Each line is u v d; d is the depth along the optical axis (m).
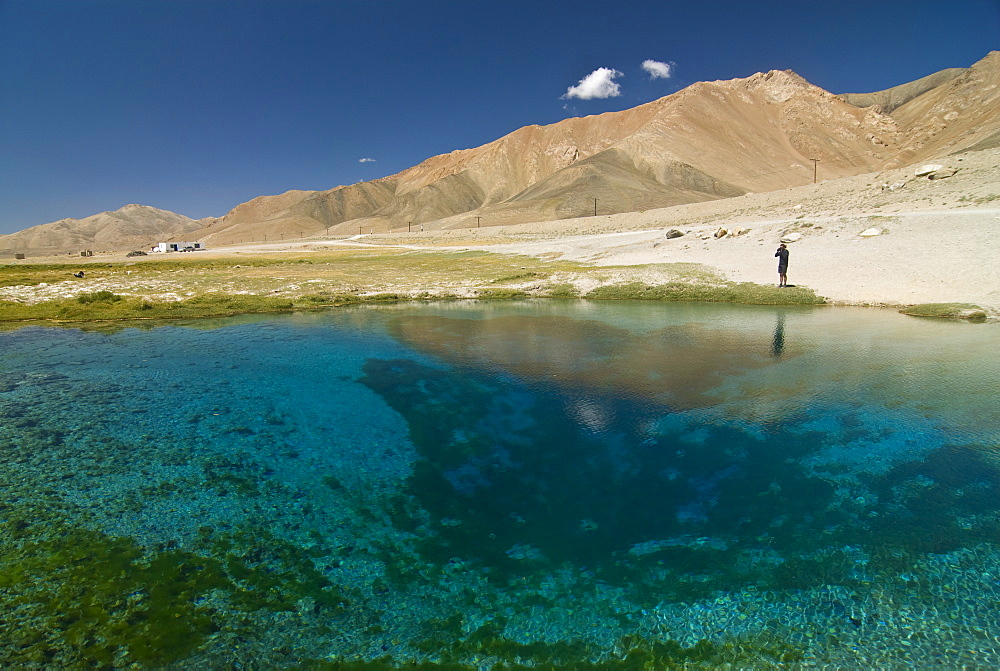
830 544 6.27
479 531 6.83
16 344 18.42
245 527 6.95
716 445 9.09
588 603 5.48
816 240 31.19
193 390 12.92
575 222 98.25
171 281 36.59
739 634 5.00
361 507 7.45
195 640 4.96
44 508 7.33
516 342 17.55
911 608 5.22
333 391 12.76
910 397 10.79
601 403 11.35
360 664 4.72
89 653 4.78
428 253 69.25
